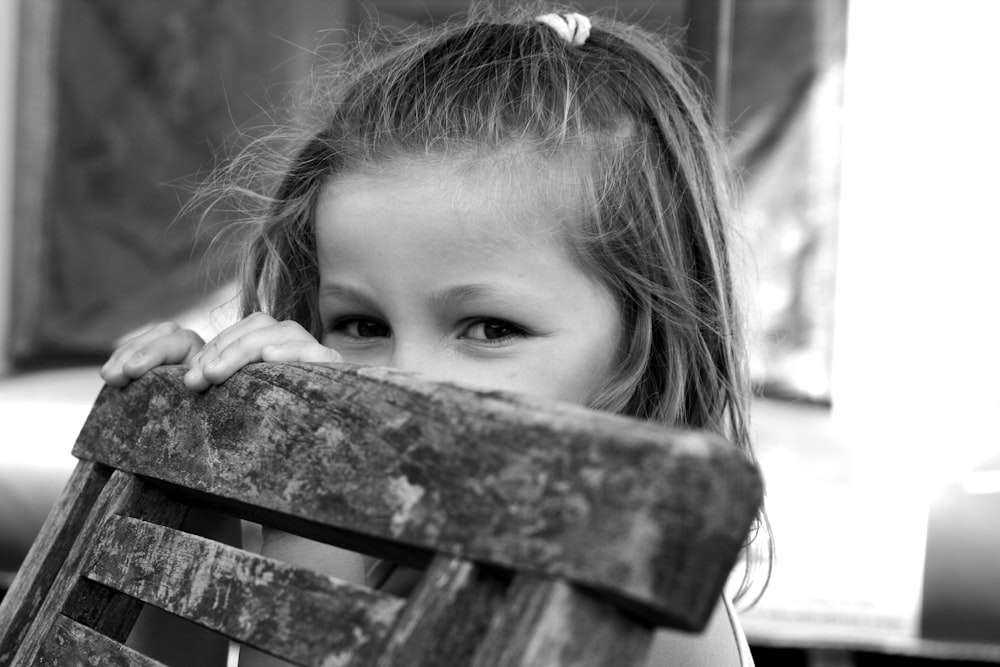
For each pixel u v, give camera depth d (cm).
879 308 239
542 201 94
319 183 109
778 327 241
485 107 98
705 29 179
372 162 95
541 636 41
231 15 250
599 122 103
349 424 55
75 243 256
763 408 237
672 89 116
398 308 92
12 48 254
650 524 41
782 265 241
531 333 92
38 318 256
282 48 248
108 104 255
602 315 96
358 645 49
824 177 240
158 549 66
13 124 254
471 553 46
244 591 57
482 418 48
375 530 50
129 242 256
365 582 100
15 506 243
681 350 105
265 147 142
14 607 75
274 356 76
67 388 254
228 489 61
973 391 235
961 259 237
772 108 241
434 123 97
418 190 92
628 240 100
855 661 266
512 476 46
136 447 73
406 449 51
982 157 236
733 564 41
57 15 255
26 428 247
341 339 98
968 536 229
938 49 237
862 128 239
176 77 253
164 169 255
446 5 239
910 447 236
